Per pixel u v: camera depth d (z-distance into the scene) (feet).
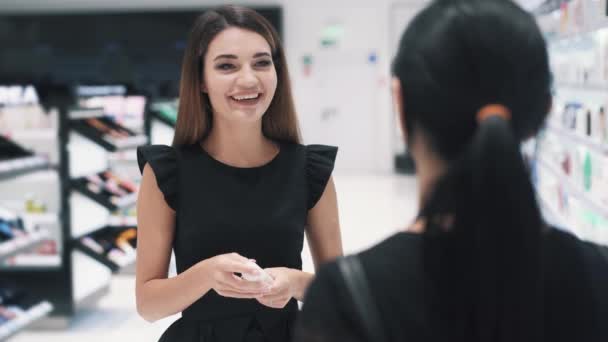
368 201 31.55
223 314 5.47
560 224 14.80
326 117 44.29
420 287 2.70
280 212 5.47
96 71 43.83
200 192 5.42
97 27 43.55
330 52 43.55
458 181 2.60
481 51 2.65
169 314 5.28
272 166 5.62
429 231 2.74
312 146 5.88
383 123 43.78
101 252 15.70
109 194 16.22
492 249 2.53
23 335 14.56
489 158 2.51
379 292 2.68
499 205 2.51
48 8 44.01
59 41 43.78
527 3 19.53
